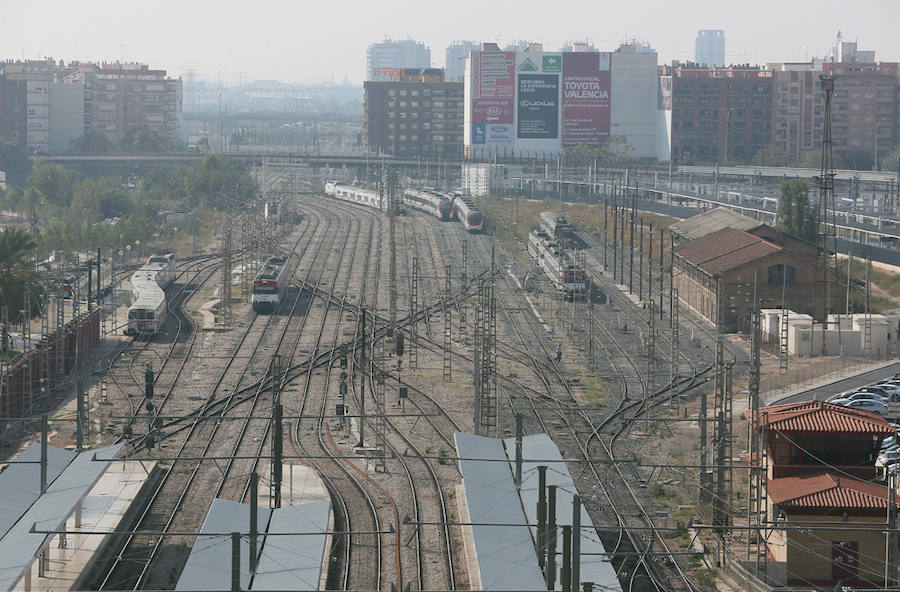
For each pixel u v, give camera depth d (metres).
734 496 110.56
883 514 90.06
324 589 86.81
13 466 98.69
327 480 116.25
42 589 87.31
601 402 149.12
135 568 93.00
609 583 80.62
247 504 95.25
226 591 75.38
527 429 136.25
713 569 95.19
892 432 98.12
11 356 154.38
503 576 75.00
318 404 146.38
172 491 112.25
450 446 128.62
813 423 98.50
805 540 91.25
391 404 146.75
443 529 102.69
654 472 120.50
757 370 98.88
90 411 140.25
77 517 99.31
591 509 108.56
